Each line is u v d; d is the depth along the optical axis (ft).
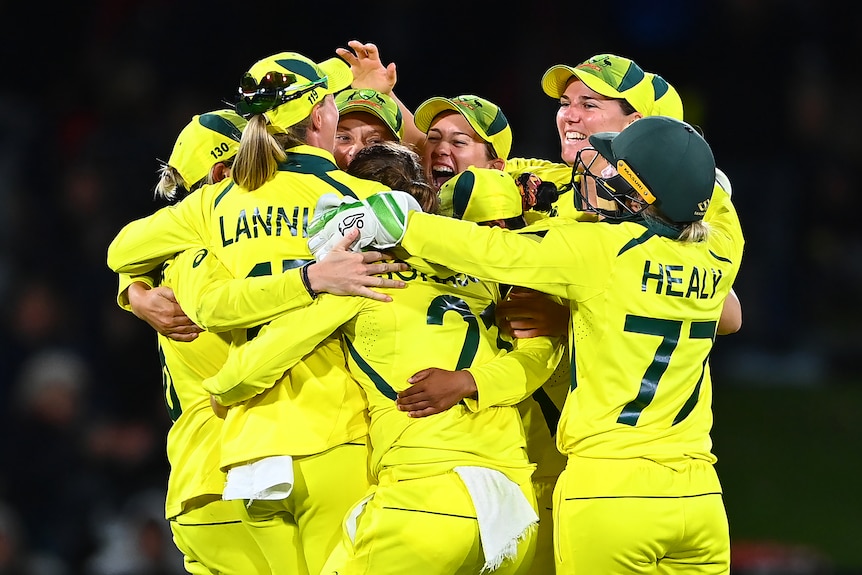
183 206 50.67
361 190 47.65
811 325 148.05
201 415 52.39
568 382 54.08
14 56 142.61
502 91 138.41
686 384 47.32
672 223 47.21
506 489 45.42
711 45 142.31
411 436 45.44
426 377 45.14
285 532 48.96
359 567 45.16
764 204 143.74
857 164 152.87
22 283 122.21
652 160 46.34
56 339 118.93
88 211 128.06
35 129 135.95
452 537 44.47
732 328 54.49
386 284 45.70
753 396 137.59
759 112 141.90
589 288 45.88
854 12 152.25
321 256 46.06
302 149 48.88
